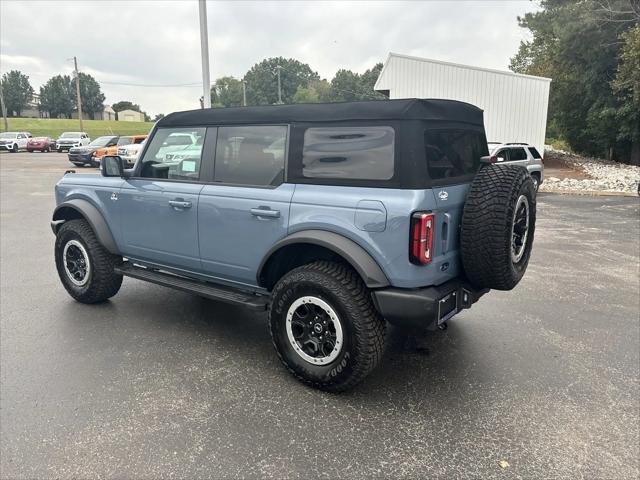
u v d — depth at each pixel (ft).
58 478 8.25
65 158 107.86
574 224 33.04
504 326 14.94
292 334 11.27
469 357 12.82
